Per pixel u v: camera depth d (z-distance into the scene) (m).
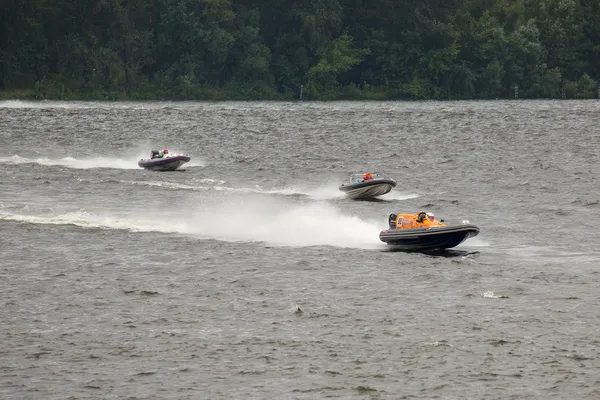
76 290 112.56
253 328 99.69
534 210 168.75
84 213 160.62
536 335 97.19
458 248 137.00
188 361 91.19
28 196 179.25
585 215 163.38
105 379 87.25
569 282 116.44
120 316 103.31
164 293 111.69
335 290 113.19
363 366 89.94
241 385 86.06
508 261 128.00
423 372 88.56
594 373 87.94
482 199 182.00
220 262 126.12
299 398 83.62
